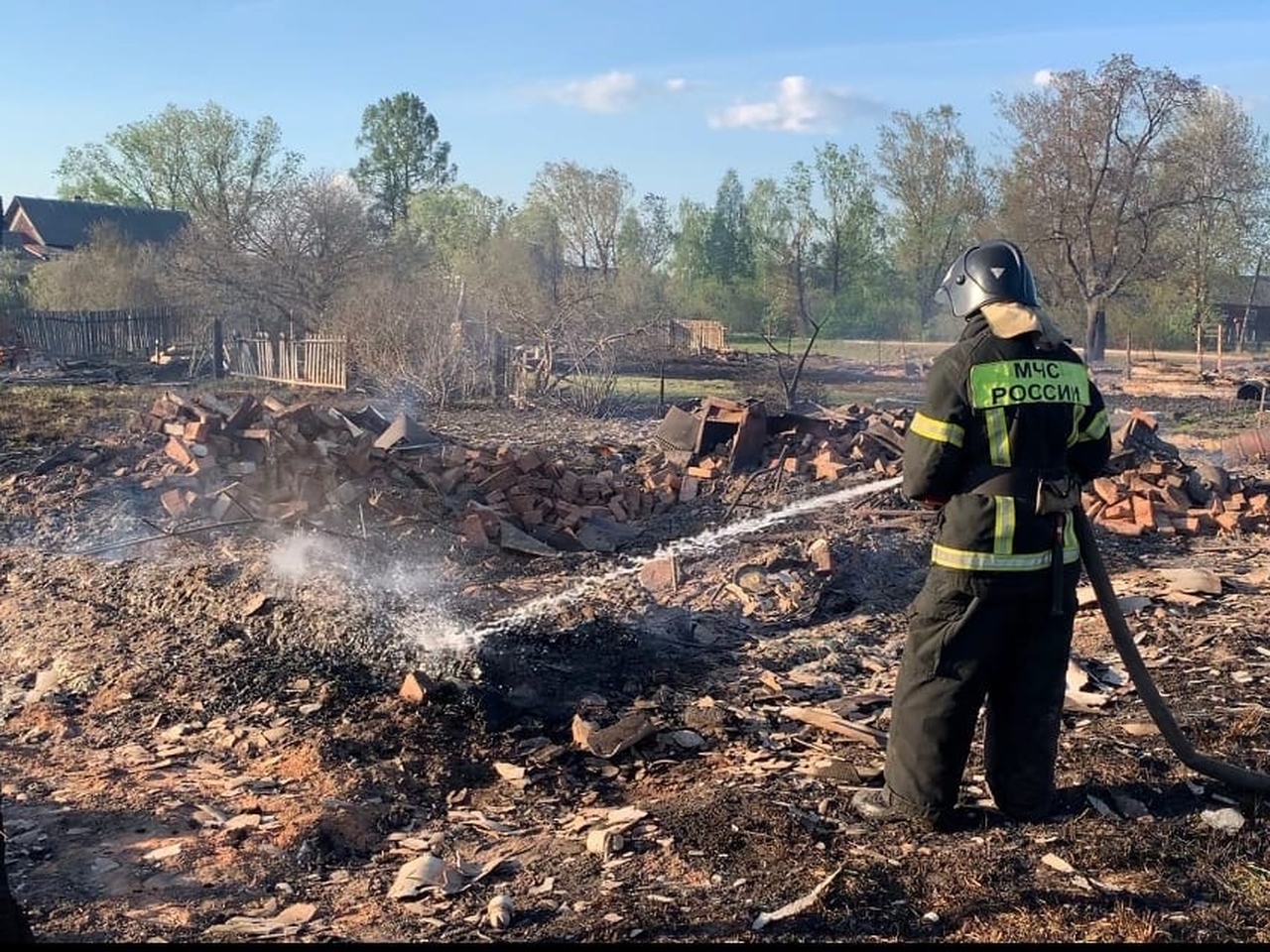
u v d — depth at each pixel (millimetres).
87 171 70125
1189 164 47156
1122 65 46250
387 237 35594
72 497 9664
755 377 27484
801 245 61625
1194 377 32281
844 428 11727
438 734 5504
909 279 64625
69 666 6629
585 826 4367
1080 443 4023
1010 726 4078
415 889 3848
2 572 8375
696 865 3895
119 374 27719
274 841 4320
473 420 19188
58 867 4109
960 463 3906
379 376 22641
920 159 60875
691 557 8266
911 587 8039
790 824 4133
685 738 5379
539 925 3525
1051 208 48156
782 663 6582
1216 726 5062
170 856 4188
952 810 4117
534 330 22891
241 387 24625
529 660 6418
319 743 5297
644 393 25547
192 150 51250
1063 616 3973
